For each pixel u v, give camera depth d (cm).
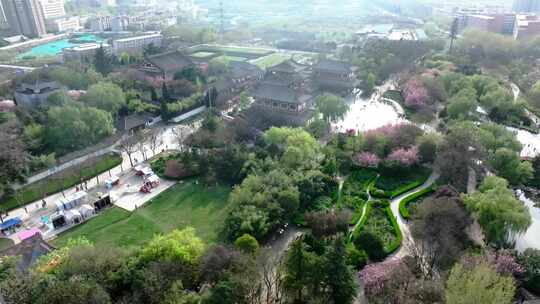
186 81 19775
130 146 13912
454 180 11550
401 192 11406
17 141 12988
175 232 8412
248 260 7531
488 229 8969
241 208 9931
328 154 12725
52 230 10244
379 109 18750
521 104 17038
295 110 16450
